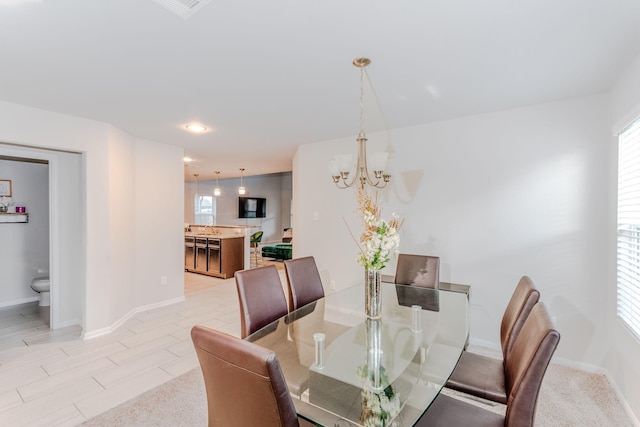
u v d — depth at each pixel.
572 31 1.65
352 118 3.16
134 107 2.82
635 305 2.02
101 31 1.64
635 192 2.05
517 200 2.90
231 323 3.67
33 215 4.50
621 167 2.26
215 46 1.80
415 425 1.31
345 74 2.17
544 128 2.77
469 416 1.40
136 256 3.96
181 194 4.50
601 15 1.51
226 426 1.12
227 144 4.31
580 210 2.64
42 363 2.69
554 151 2.73
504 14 1.51
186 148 4.57
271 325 2.17
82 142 3.14
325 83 2.32
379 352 1.81
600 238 2.57
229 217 10.37
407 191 3.48
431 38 1.72
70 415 2.02
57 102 2.69
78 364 2.67
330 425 1.32
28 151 3.28
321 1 1.41
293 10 1.47
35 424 1.93
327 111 2.95
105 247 3.33
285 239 10.42
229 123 3.32
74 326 3.55
